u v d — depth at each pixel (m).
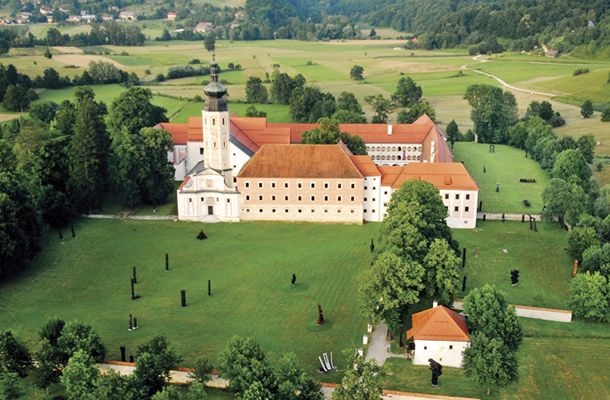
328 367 92.88
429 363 92.31
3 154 143.75
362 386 76.75
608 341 101.06
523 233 152.00
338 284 123.44
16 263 125.31
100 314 111.38
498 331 91.44
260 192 157.25
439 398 81.50
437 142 188.88
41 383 84.19
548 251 140.62
